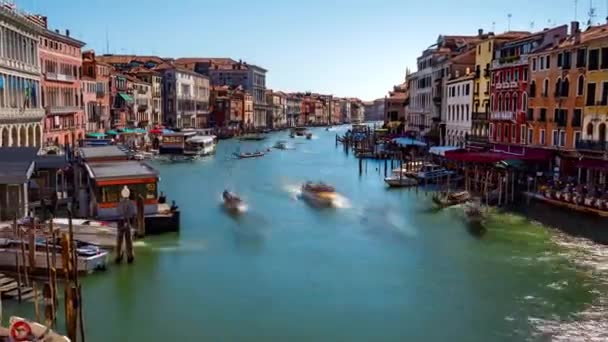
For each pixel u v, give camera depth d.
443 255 27.41
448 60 67.62
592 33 41.59
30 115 48.34
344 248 28.89
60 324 18.56
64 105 65.69
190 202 41.69
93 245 24.89
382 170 64.44
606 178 37.88
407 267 25.61
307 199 43.00
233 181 54.44
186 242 29.17
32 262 21.95
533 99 45.91
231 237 30.72
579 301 21.30
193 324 19.42
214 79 152.00
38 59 51.66
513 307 20.83
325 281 23.83
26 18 47.16
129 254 25.05
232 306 20.98
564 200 36.38
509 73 50.09
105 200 29.70
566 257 26.64
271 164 72.00
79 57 71.31
